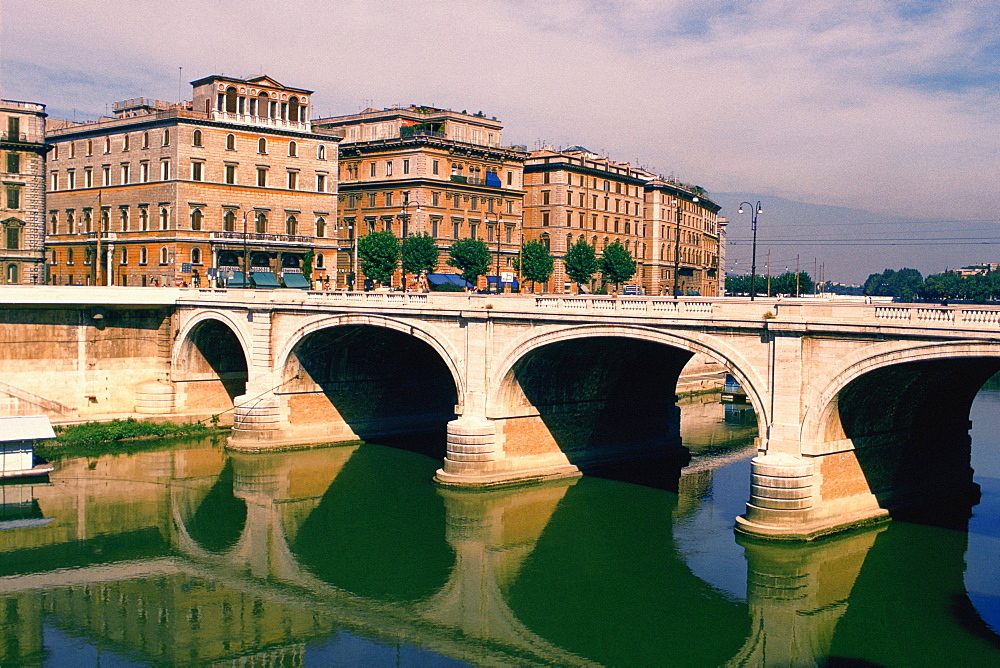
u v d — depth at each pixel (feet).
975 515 159.74
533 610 129.29
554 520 162.91
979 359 124.57
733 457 209.87
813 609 126.93
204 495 178.70
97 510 169.37
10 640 120.47
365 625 126.52
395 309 187.62
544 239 416.05
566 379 188.24
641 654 116.98
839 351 134.62
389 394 233.96
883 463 155.94
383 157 370.12
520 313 169.37
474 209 381.40
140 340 230.07
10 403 209.46
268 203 318.24
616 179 449.06
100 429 213.25
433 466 200.13
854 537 145.69
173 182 297.53
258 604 132.87
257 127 312.50
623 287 429.38
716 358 147.43
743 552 141.59
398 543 153.69
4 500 173.37
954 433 172.65
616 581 137.49
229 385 240.73
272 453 209.36
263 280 301.02
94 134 325.83
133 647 119.24
